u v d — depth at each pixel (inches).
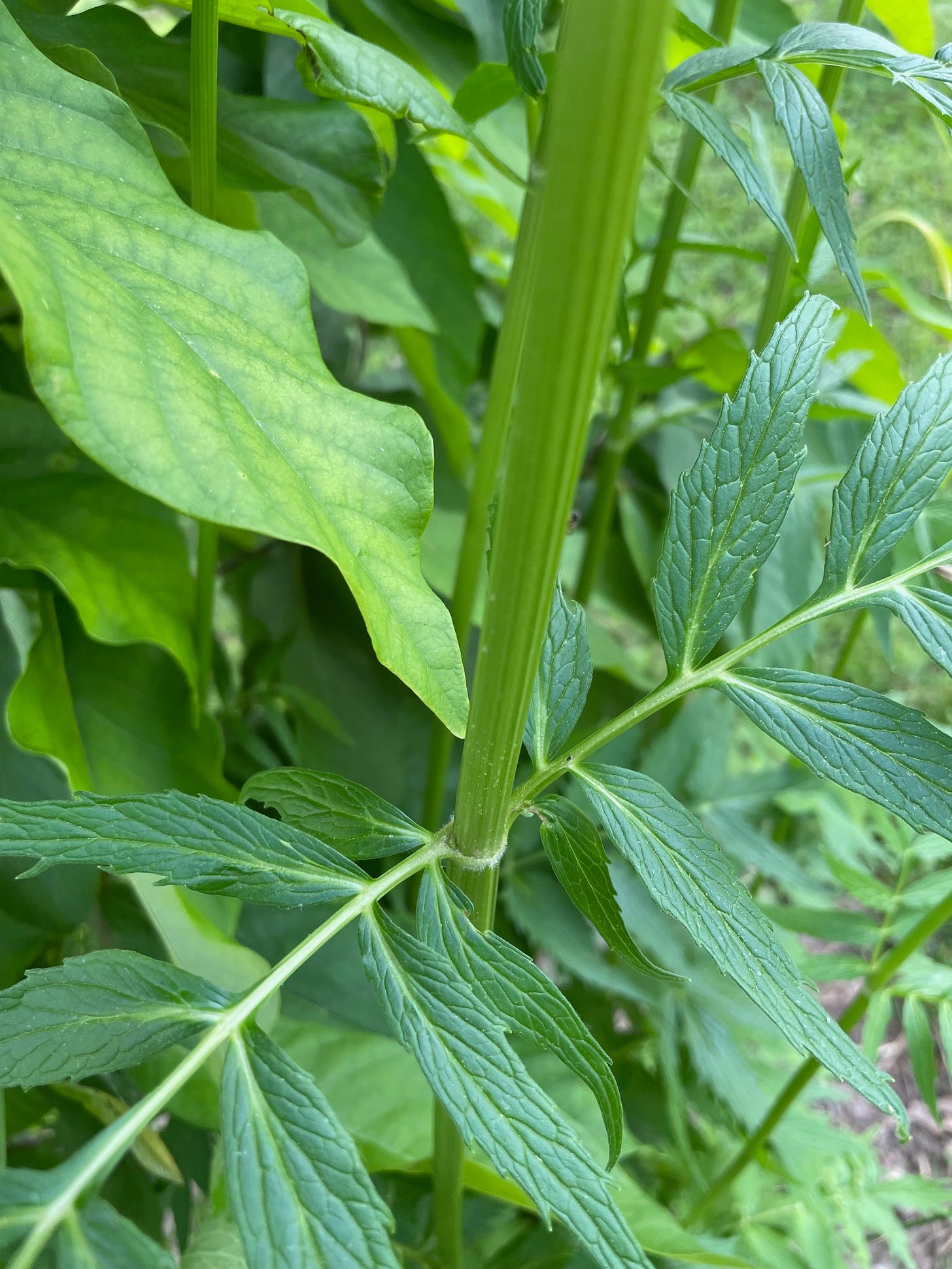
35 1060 5.3
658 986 15.8
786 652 16.9
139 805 6.1
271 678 17.6
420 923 6.5
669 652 7.3
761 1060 19.6
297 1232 4.8
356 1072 13.7
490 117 16.7
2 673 12.6
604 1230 5.1
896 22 14.0
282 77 12.5
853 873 13.8
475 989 6.3
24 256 5.4
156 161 7.3
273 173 10.8
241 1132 5.2
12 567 11.9
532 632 6.0
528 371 5.1
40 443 12.1
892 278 15.4
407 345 16.3
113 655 12.8
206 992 5.7
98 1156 4.8
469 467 17.9
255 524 5.4
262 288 7.1
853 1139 17.4
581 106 4.4
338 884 6.4
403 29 12.7
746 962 6.4
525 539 5.6
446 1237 10.4
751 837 16.4
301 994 15.3
